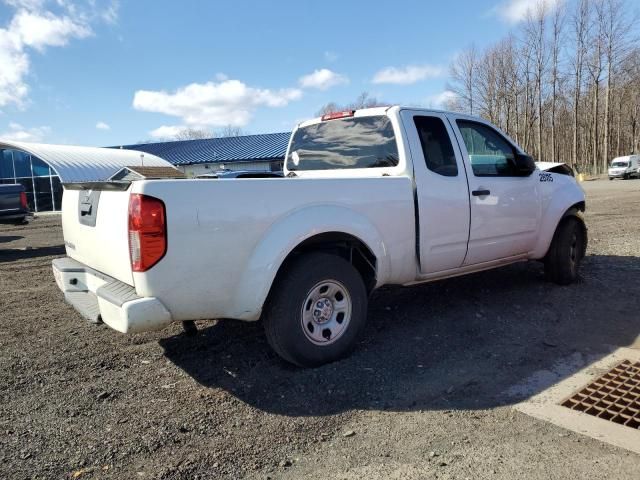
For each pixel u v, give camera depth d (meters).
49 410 3.31
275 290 3.70
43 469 2.66
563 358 4.01
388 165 4.61
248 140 46.53
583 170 56.34
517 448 2.78
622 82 62.84
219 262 3.39
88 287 3.95
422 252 4.51
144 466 2.68
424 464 2.67
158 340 4.59
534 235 5.61
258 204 3.53
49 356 4.27
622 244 8.70
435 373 3.79
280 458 2.77
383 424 3.09
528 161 5.34
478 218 4.92
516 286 6.05
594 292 5.75
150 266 3.17
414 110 4.70
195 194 3.30
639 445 2.76
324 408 3.30
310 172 5.37
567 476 2.52
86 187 3.88
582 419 3.06
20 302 6.28
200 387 3.62
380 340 4.41
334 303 3.96
